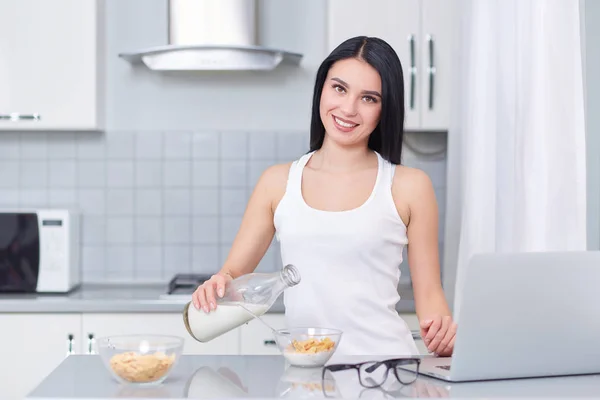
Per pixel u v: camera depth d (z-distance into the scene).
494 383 1.36
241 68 3.03
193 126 3.40
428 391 1.29
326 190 1.90
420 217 1.89
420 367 1.46
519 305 1.34
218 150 3.41
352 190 1.89
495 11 2.46
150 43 3.36
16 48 3.07
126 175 3.41
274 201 1.95
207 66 3.03
